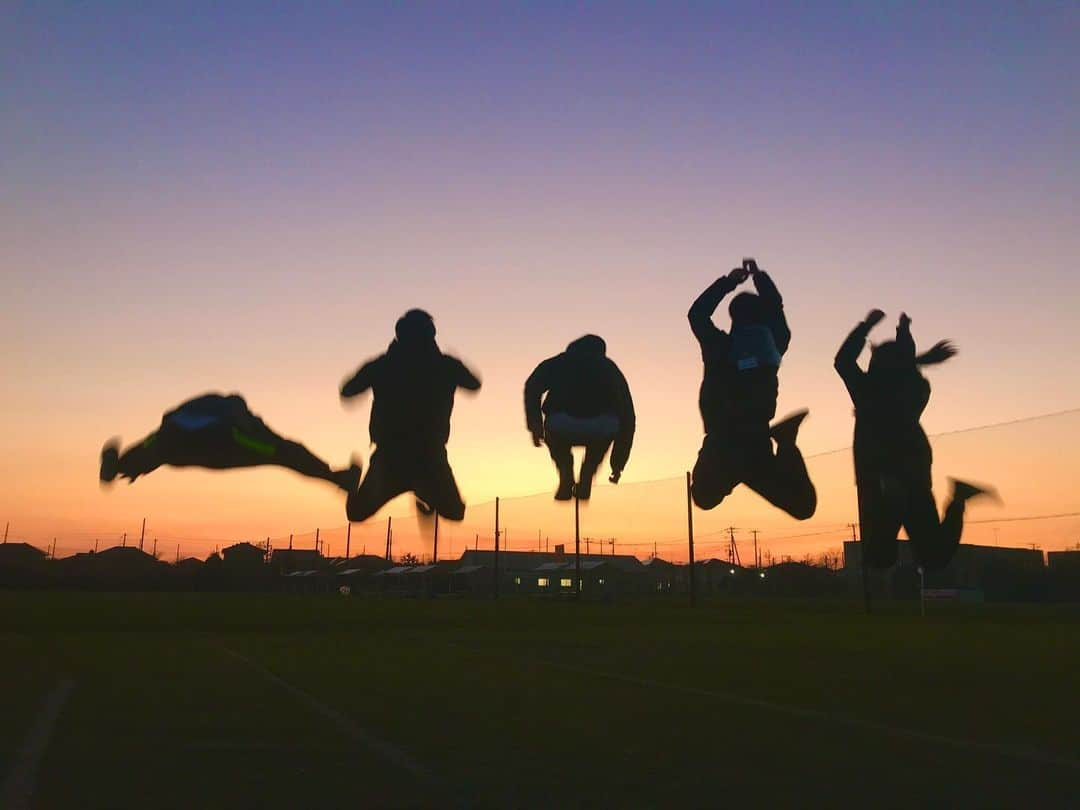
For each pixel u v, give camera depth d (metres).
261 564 63.09
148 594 55.22
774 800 4.56
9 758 5.38
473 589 63.97
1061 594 40.75
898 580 41.84
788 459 10.11
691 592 34.81
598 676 9.71
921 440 11.31
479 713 7.12
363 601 40.81
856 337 11.43
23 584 56.19
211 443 7.34
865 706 7.59
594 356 8.88
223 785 4.77
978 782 4.93
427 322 8.52
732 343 10.05
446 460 8.43
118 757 5.41
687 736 6.18
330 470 7.70
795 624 21.78
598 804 4.48
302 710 7.21
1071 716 7.10
